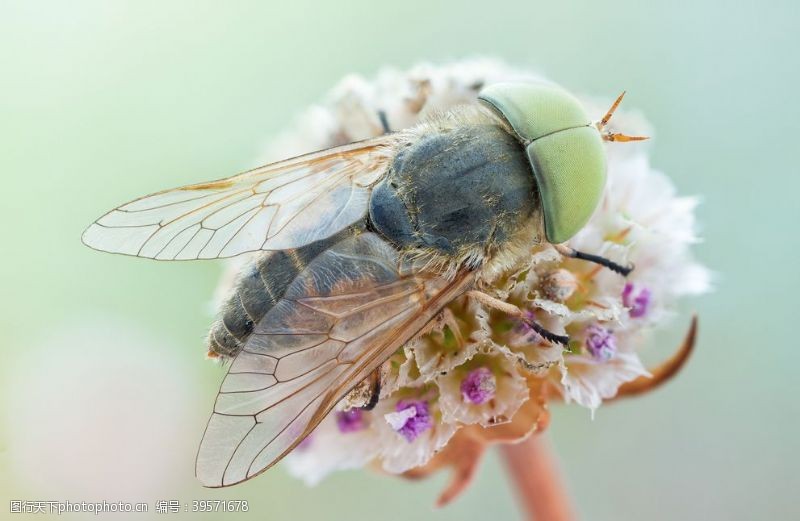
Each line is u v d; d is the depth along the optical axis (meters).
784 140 0.09
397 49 0.09
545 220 0.06
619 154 0.07
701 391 0.09
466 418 0.07
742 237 0.09
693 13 0.09
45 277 0.08
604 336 0.07
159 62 0.09
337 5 0.09
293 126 0.08
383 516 0.09
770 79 0.09
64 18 0.09
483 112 0.06
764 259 0.09
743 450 0.09
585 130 0.06
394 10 0.09
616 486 0.09
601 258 0.07
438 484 0.09
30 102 0.09
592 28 0.09
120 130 0.09
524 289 0.07
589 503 0.09
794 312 0.09
